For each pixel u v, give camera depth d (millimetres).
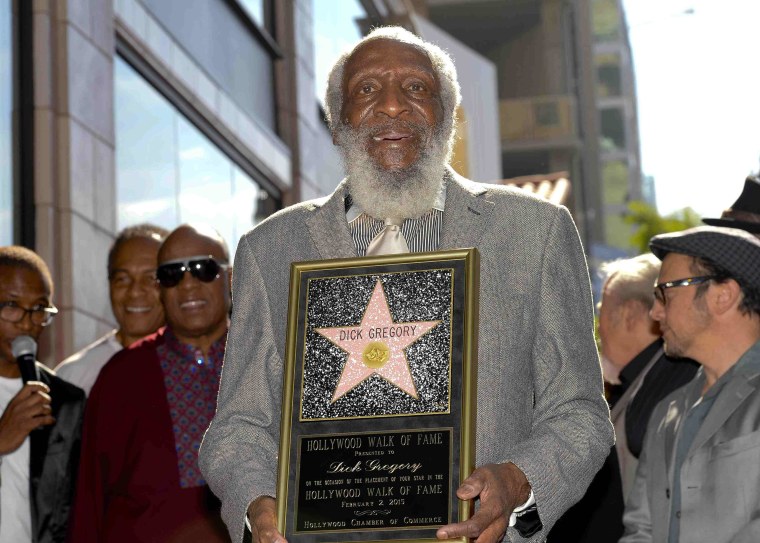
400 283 2965
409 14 23406
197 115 11914
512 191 3172
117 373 5332
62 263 8672
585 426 2975
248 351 3195
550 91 43438
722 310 4473
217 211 12414
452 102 3301
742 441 4254
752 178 5504
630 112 48062
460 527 2688
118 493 5164
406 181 3131
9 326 5582
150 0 10844
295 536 2816
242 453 3059
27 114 8758
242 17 13711
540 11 43188
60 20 8969
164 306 5430
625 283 5641
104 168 9430
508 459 2883
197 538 5055
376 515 2793
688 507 4312
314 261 3031
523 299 3049
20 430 5246
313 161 15797
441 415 2834
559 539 5219
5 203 8461
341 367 2928
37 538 5332
